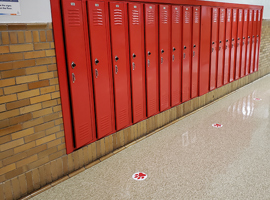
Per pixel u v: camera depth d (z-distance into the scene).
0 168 2.33
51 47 2.52
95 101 3.05
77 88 2.80
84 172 3.00
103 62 3.05
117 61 3.22
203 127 4.21
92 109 3.05
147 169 3.02
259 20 6.83
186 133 4.00
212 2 4.78
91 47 2.87
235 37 5.85
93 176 2.92
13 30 2.23
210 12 4.83
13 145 2.39
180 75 4.45
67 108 2.78
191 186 2.68
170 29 4.00
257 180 2.73
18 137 2.41
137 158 3.29
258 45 7.09
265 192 2.54
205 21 4.73
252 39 6.66
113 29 3.09
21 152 2.46
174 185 2.70
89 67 2.91
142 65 3.64
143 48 3.61
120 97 3.38
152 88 3.88
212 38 5.04
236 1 5.58
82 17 2.73
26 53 2.34
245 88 6.63
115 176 2.91
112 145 3.43
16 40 2.26
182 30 4.23
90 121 3.05
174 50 4.15
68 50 2.63
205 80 5.12
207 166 3.04
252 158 3.18
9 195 2.43
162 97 4.11
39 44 2.42
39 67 2.46
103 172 2.99
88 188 2.70
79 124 2.91
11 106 2.31
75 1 2.63
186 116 4.73
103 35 2.99
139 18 3.42
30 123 2.48
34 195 2.59
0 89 2.22
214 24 5.00
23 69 2.34
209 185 2.68
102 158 3.27
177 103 4.50
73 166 2.97
